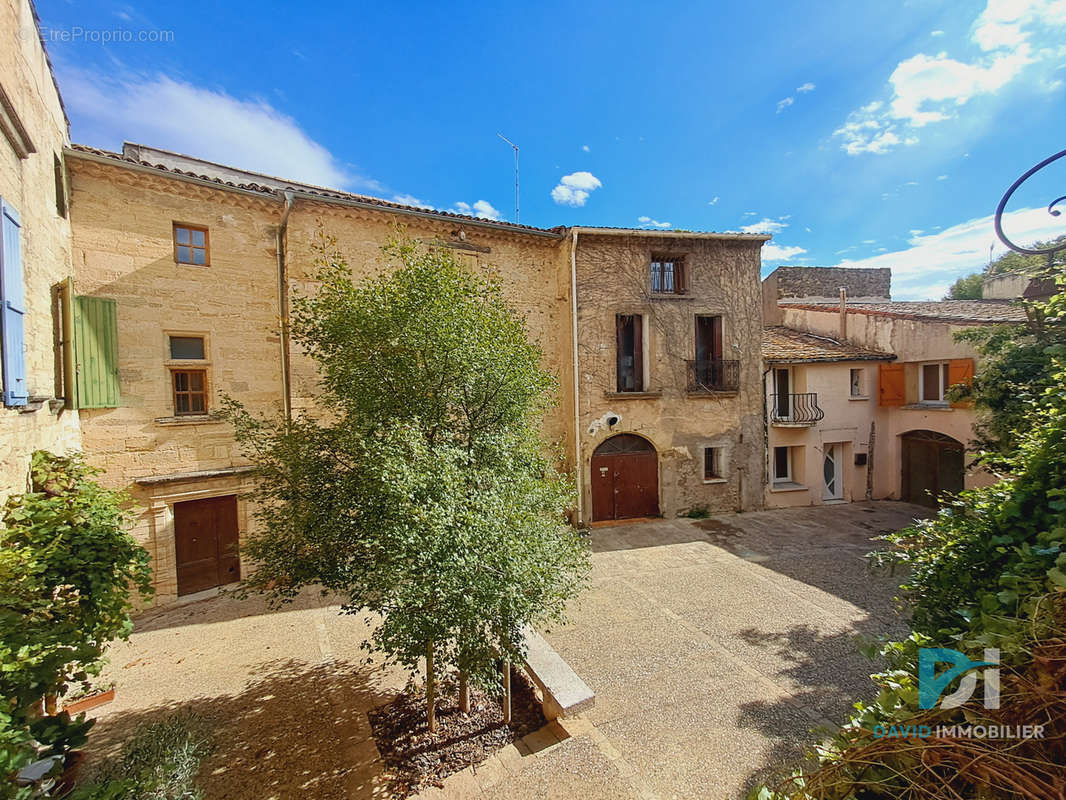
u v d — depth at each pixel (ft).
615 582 26.81
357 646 20.31
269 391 27.63
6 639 9.45
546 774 13.12
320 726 15.28
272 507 15.35
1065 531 6.50
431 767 13.53
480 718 15.71
